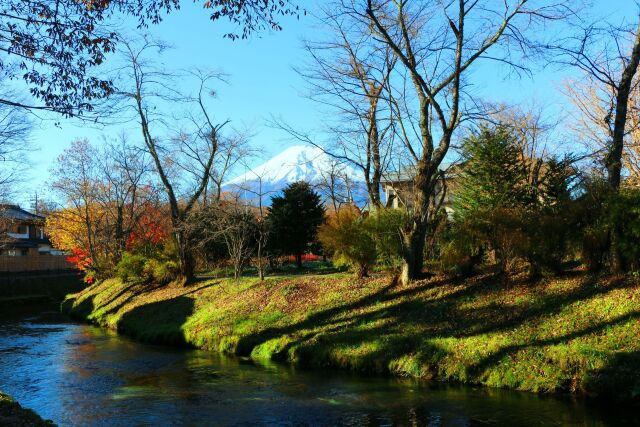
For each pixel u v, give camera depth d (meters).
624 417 9.48
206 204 28.70
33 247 67.31
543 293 14.46
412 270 18.20
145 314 25.20
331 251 21.52
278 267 34.34
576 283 14.42
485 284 16.23
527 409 10.13
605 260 14.76
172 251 29.83
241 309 20.75
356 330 15.80
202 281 27.83
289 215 34.56
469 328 13.88
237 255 26.05
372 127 21.14
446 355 13.03
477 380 12.01
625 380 10.12
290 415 10.43
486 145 22.09
